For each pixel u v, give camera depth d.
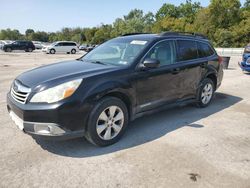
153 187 3.01
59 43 33.44
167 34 5.14
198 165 3.50
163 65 4.82
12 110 3.88
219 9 58.84
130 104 4.27
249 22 52.94
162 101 4.87
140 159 3.63
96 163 3.51
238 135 4.56
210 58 6.08
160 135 4.47
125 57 4.57
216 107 6.30
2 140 4.11
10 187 2.95
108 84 3.87
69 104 3.49
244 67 11.84
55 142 4.09
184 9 79.62
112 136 4.07
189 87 5.50
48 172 3.27
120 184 3.06
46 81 3.64
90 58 5.07
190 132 4.63
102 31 90.81
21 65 15.69
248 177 3.27
